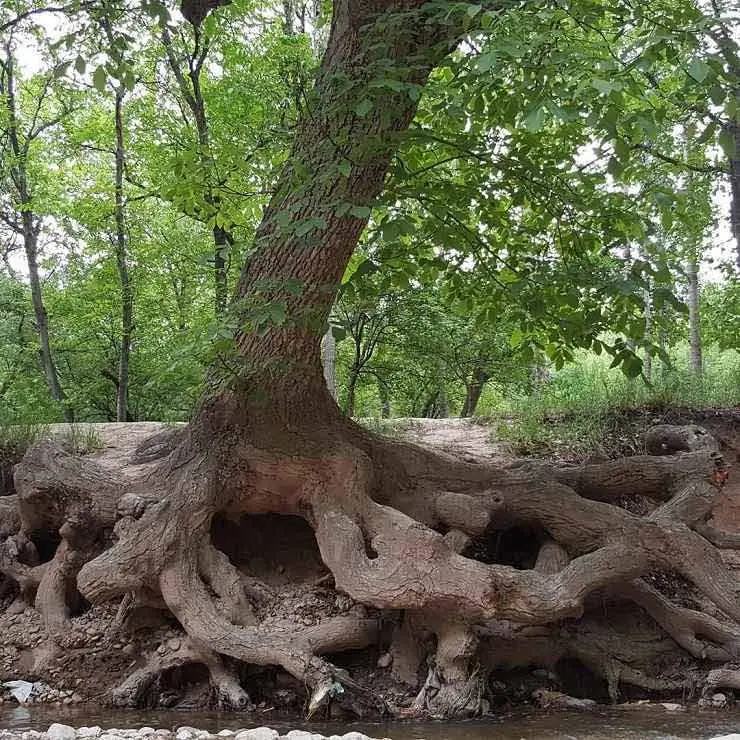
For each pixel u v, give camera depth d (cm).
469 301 925
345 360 2384
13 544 850
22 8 1306
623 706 702
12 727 605
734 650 764
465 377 2316
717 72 479
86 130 1914
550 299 794
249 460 774
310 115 654
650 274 667
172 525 742
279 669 712
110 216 1903
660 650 789
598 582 726
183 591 724
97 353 2470
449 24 623
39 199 1930
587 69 505
